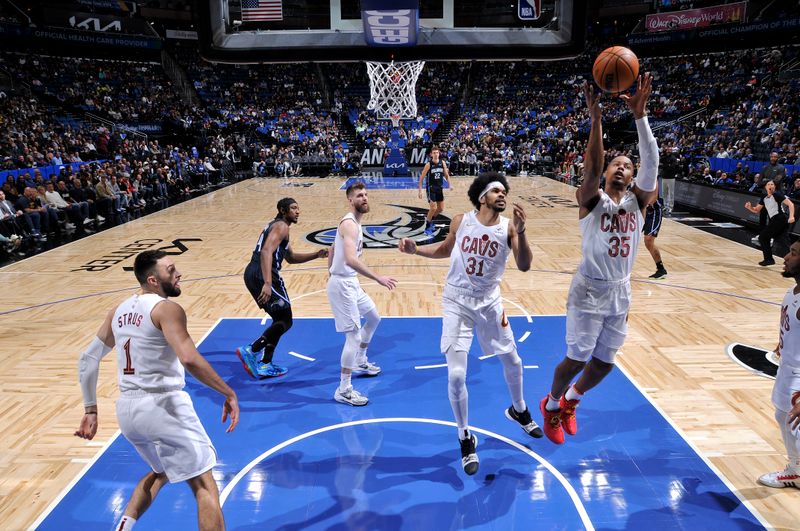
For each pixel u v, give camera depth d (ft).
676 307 23.36
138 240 37.81
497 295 12.26
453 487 11.71
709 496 11.40
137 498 9.68
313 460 12.74
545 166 86.79
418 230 40.93
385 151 87.30
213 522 9.16
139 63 108.06
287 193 63.98
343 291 15.11
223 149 86.28
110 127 81.05
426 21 30.27
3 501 11.30
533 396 15.75
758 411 14.82
